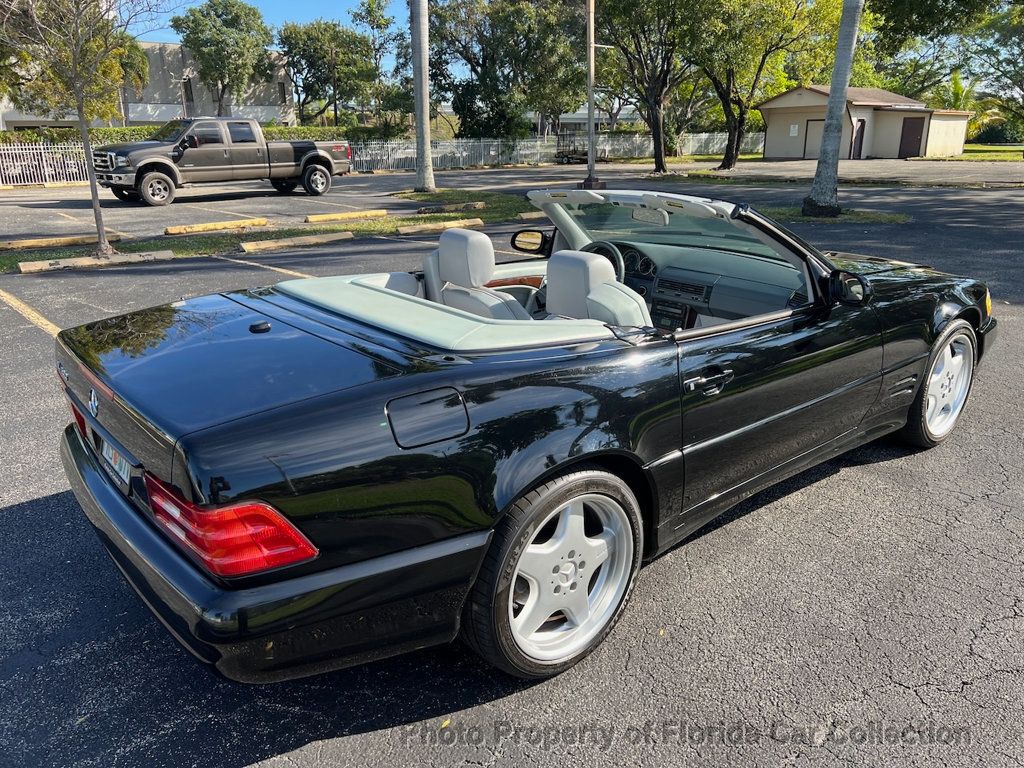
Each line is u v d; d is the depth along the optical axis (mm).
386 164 36062
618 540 2643
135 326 2855
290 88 49656
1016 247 10500
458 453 2164
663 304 4008
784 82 33906
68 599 3000
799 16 26594
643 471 2607
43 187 24906
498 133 43188
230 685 2535
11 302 7977
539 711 2402
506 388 2297
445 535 2150
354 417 2064
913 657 2615
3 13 10039
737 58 23828
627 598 2703
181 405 2125
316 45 46875
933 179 24188
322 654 2049
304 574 1978
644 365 2598
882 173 27812
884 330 3584
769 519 3590
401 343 2465
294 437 1988
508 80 42969
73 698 2477
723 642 2713
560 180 26906
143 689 2518
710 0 22875
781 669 2566
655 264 4043
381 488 2053
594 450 2396
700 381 2732
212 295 3328
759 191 20984
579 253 2951
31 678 2564
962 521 3533
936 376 4160
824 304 3311
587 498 2459
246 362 2369
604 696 2459
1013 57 45594
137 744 2279
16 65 25781
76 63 10000
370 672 2596
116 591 3055
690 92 43469
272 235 12695
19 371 5738
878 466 4125
